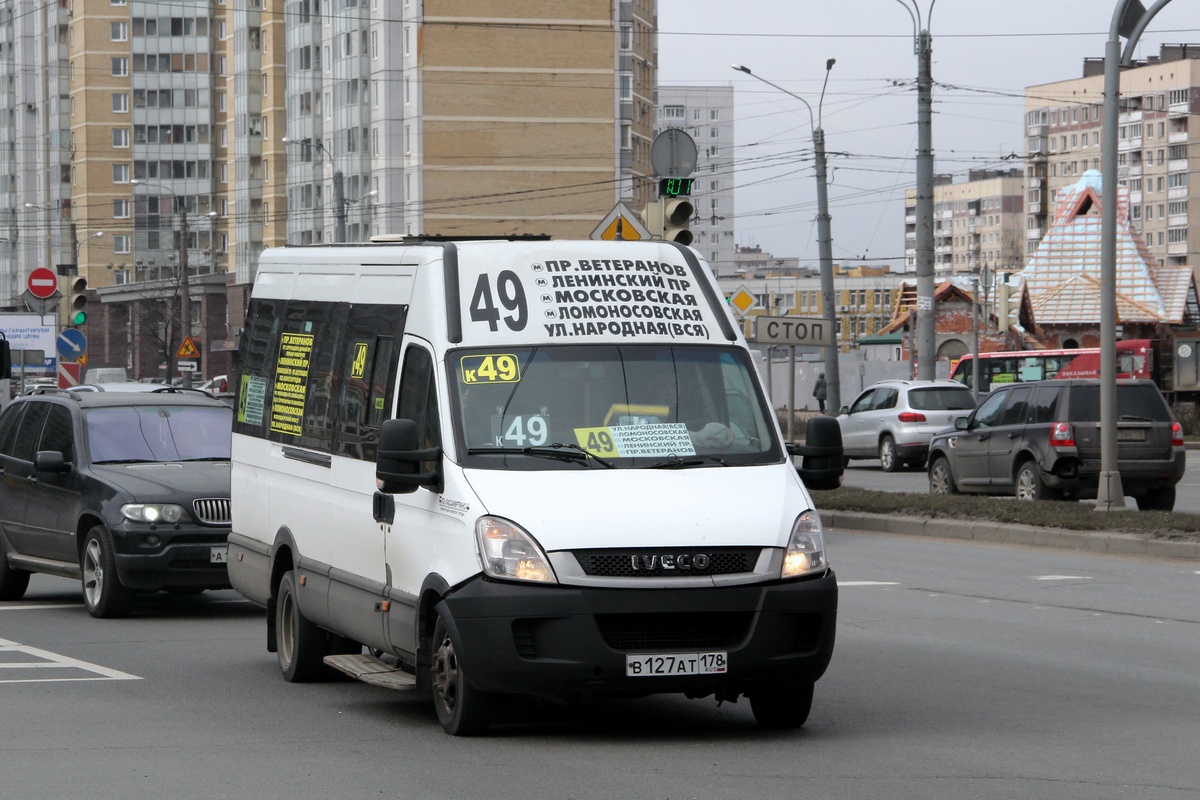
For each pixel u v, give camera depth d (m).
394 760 11.22
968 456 37.19
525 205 128.62
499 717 12.86
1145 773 10.59
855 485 44.75
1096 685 14.63
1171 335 103.81
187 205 170.38
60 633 19.38
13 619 20.89
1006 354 83.44
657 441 12.34
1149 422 33.56
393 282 13.81
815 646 11.56
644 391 12.63
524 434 12.23
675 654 11.22
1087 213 107.12
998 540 29.38
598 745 11.78
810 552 11.65
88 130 175.38
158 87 170.50
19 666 16.53
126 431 22.20
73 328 52.28
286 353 16.09
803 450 12.84
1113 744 11.70
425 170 127.44
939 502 31.97
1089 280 105.00
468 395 12.41
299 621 15.15
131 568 20.19
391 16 130.75
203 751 11.69
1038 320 104.81
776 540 11.51
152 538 20.22
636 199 165.50
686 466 12.20
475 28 127.69
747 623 11.39
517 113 128.38
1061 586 22.66
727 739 12.02
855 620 19.39
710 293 13.48
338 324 14.77
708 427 12.54
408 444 12.15
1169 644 17.30
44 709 13.78
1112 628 18.58
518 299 12.91
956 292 104.19
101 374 99.75
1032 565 25.45
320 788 10.29
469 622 11.34
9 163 188.50
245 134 156.38
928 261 51.44
